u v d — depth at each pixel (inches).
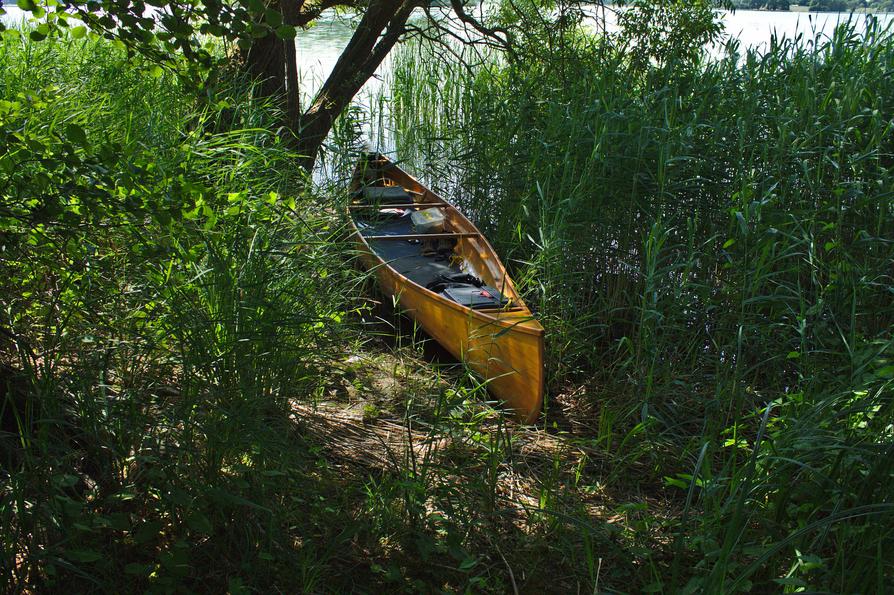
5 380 132.6
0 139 127.4
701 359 204.2
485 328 197.2
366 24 352.8
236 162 215.3
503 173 288.4
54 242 145.1
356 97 474.3
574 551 135.9
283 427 150.1
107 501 118.7
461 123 366.3
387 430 175.3
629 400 189.2
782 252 186.9
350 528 128.6
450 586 125.5
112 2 131.0
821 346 176.1
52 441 128.3
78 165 128.9
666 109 248.4
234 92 277.1
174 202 138.0
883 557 116.4
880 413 142.2
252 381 142.2
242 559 119.6
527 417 186.2
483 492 147.9
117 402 130.3
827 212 220.1
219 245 167.6
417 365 215.3
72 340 148.2
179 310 143.7
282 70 315.6
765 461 137.0
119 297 157.5
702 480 139.8
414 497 138.0
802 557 116.0
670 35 346.9
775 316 199.0
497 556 134.2
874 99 235.3
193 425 125.3
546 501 147.1
